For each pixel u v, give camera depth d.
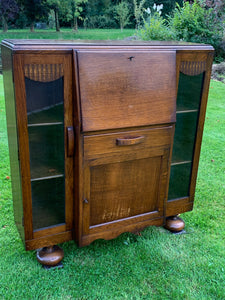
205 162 3.57
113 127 1.67
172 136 1.92
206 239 2.26
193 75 1.95
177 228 2.30
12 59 1.46
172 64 1.80
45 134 1.69
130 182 1.92
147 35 7.46
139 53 1.71
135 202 2.00
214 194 2.89
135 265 1.98
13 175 1.99
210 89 6.85
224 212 2.61
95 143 1.69
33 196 1.76
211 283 1.85
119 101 1.68
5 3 17.06
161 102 1.80
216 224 2.44
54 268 1.93
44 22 22.06
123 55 1.66
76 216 1.87
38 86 1.59
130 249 2.14
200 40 7.84
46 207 1.82
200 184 3.07
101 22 21.17
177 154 2.16
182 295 1.75
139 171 1.92
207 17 7.93
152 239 2.25
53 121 1.67
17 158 1.73
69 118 1.68
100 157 1.74
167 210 2.23
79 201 1.79
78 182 1.75
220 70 7.81
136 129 1.78
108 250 2.12
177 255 2.08
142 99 1.74
